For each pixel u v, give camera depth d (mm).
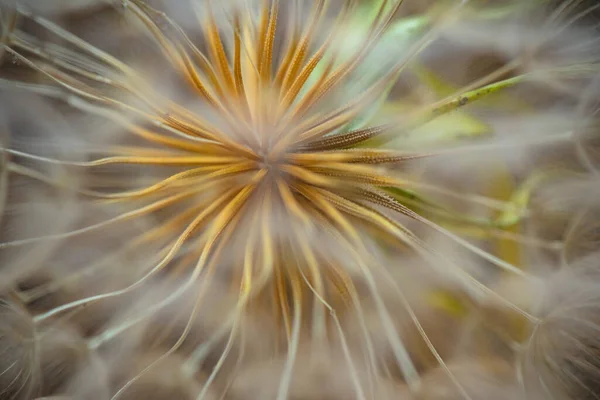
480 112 186
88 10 188
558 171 184
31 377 175
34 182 180
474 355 181
